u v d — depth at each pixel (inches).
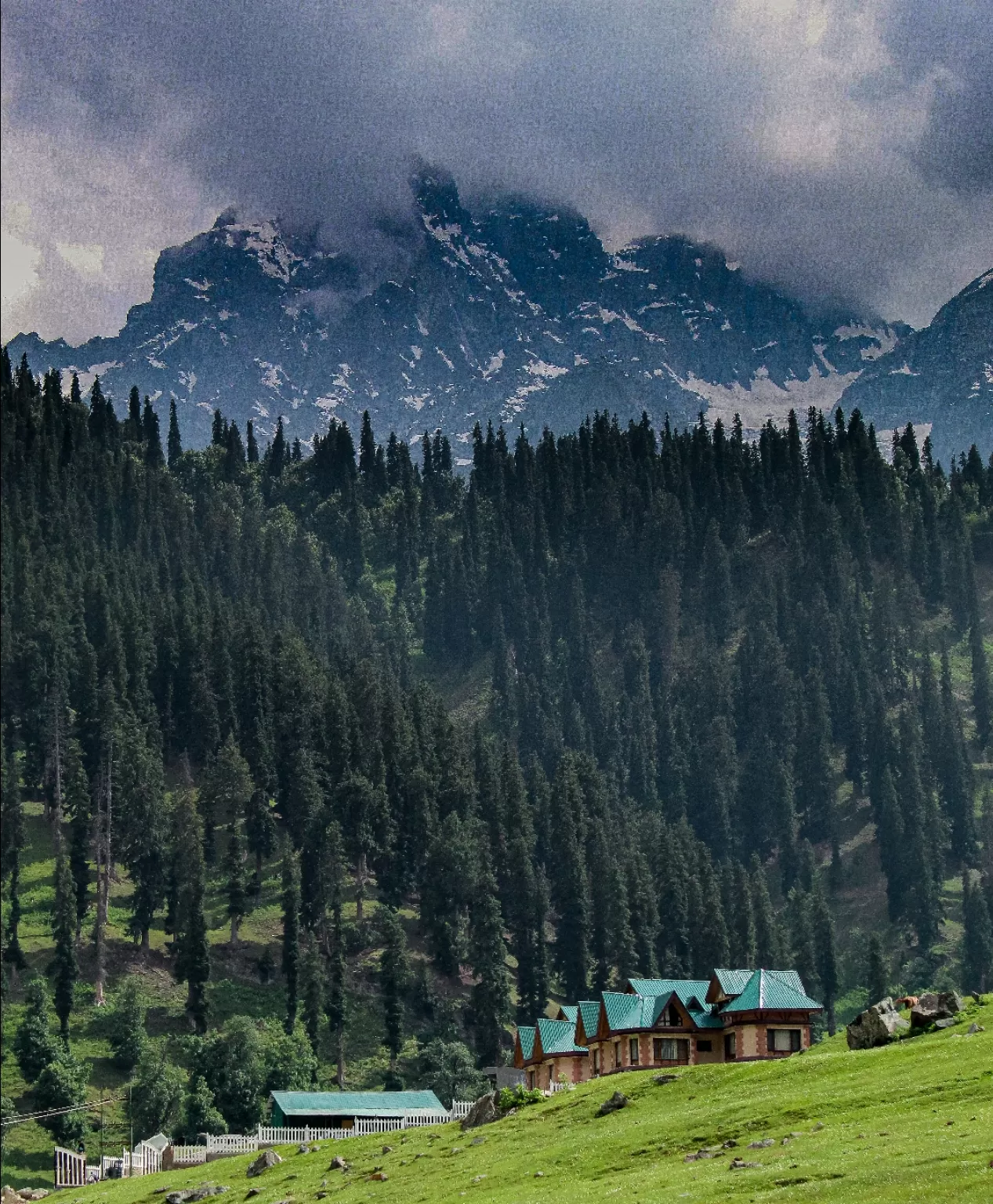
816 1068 5231.3
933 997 5718.5
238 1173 6063.0
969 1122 4052.7
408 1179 5177.2
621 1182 4247.0
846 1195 3644.2
